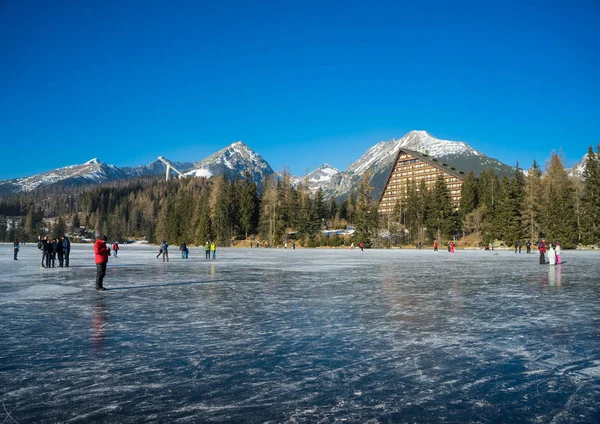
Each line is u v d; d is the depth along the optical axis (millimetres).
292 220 104500
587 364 5859
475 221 86875
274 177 109750
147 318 9227
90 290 14289
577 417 4086
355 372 5477
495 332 7852
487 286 15617
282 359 6066
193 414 4109
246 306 10945
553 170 80125
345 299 12234
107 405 4328
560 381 5152
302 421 3955
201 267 26469
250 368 5633
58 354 6285
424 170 129625
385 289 14680
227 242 101188
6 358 6055
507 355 6293
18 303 11367
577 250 62750
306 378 5227
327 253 55188
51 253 25000
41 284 15977
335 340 7234
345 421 3957
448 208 90750
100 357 6137
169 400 4473
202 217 103312
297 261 34125
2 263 29484
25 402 4398
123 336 7500
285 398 4551
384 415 4105
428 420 3994
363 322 8812
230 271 23062
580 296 12875
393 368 5656
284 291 14109
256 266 27516
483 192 98500
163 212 128125
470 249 76250
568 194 70000
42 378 5176
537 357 6195
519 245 56188
